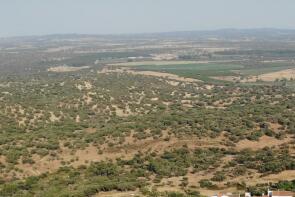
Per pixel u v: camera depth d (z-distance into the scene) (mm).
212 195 63875
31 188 70750
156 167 79500
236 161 82688
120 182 71250
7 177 76250
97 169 78688
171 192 64312
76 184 71188
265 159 82438
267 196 62625
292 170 77500
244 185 69250
